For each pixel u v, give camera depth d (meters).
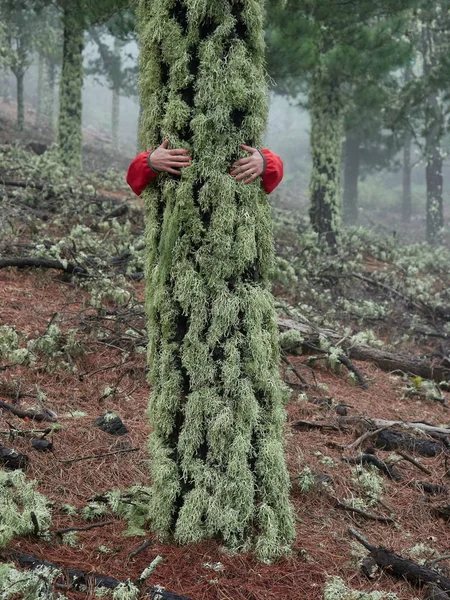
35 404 4.23
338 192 12.01
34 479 3.30
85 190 10.75
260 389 2.96
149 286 3.03
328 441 4.37
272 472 2.91
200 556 2.78
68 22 12.64
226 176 2.83
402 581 2.83
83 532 2.92
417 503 3.64
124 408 4.46
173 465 2.92
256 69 2.87
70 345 5.00
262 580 2.69
